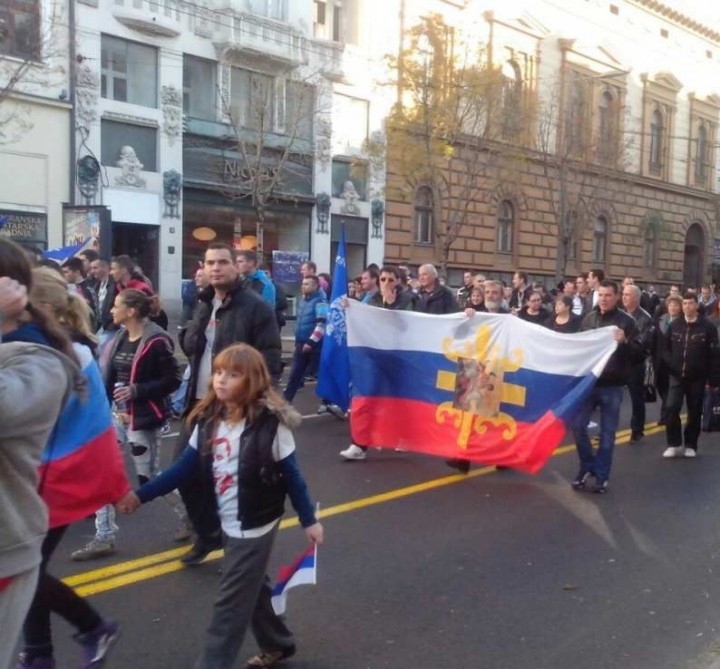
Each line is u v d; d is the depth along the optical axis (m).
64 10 21.14
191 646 4.55
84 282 10.41
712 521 7.24
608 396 8.23
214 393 3.99
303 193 27.25
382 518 7.04
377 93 29.00
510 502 7.66
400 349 9.05
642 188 41.84
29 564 2.72
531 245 35.41
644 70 41.62
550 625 4.99
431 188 29.36
